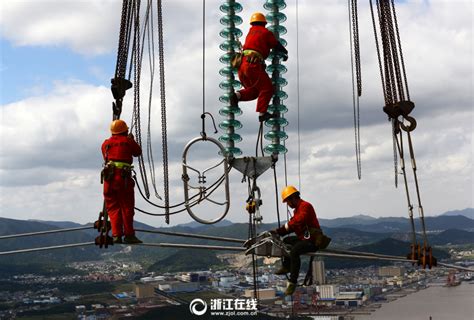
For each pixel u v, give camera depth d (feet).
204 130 32.53
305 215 30.94
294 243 32.17
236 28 34.01
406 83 29.60
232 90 33.50
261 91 33.06
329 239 30.89
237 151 32.65
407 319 491.31
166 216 33.32
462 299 606.96
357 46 35.12
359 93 35.47
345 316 536.01
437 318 485.15
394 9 30.37
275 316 507.71
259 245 30.99
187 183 32.30
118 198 31.86
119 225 31.65
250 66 32.83
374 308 583.99
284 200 32.14
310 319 514.27
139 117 34.65
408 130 29.14
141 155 33.55
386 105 29.81
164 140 35.55
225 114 33.01
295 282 30.83
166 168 35.06
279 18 34.22
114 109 32.94
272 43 33.47
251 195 32.09
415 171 28.60
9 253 34.68
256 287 31.04
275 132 32.60
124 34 33.19
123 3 33.22
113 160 31.83
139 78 34.50
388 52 30.19
